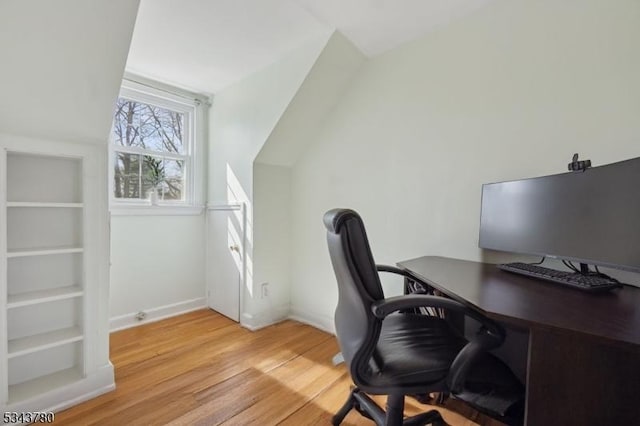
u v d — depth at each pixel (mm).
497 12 1646
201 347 2146
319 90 2236
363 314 975
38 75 1286
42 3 1136
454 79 1812
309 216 2613
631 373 696
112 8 1258
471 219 1749
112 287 2410
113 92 1490
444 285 1160
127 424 1378
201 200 2945
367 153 2229
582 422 731
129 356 2002
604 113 1345
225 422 1401
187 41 2020
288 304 2754
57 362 1632
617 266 1029
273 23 1828
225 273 2758
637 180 982
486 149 1692
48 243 1625
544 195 1306
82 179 1581
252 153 2482
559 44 1459
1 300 1336
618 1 1311
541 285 1160
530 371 773
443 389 973
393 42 2025
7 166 1498
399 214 2059
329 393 1628
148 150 2641
